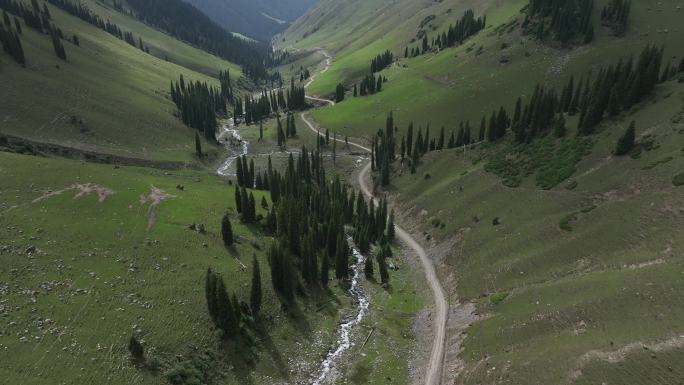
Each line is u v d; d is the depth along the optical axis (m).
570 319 55.88
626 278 56.66
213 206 96.19
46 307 53.84
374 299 83.31
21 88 133.50
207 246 78.38
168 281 66.00
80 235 70.19
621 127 91.38
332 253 94.50
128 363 50.88
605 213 73.06
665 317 48.22
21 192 78.75
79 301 56.50
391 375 63.12
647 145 81.06
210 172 147.62
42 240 66.06
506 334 60.47
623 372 44.94
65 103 140.25
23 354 47.03
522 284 70.75
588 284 59.91
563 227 76.19
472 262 84.50
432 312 76.56
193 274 69.50
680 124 80.06
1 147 105.94
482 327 65.25
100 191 87.50
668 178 70.69
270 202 112.75
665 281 52.44
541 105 110.75
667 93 91.38
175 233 78.62
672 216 63.44
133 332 54.84
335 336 71.62
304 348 67.12
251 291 66.31
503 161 110.31
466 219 98.06
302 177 141.50
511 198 94.81
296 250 87.88
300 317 73.00
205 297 65.19
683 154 72.94
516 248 79.69
